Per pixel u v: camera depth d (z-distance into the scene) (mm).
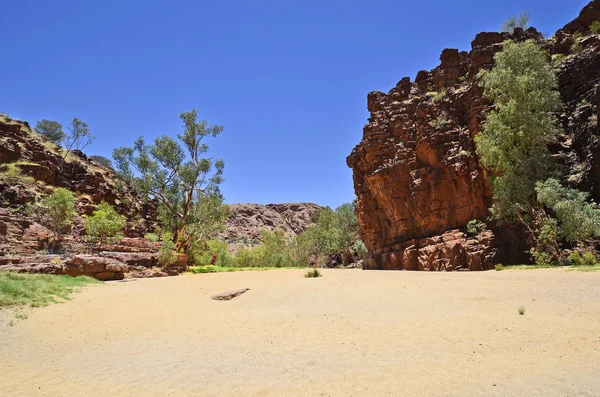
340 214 65438
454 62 39688
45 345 7301
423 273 20953
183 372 5363
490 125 24250
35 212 33438
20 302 10695
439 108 36781
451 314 8195
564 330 6230
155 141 36312
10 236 26516
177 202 37125
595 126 23828
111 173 56188
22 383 5172
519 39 35188
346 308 9875
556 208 19625
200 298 13617
